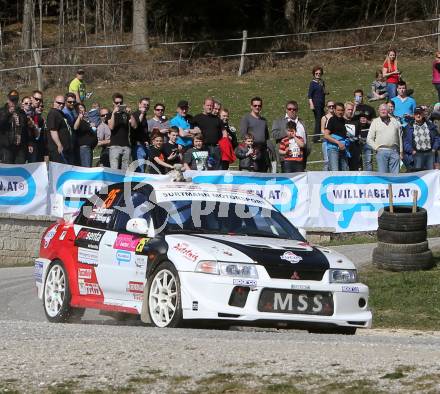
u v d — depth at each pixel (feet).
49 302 89.66
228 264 73.10
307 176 148.05
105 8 355.56
